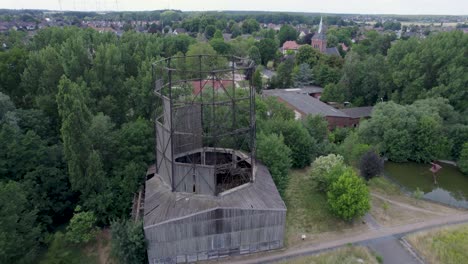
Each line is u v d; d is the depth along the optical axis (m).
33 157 40.41
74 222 36.12
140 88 54.44
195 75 79.06
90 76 53.81
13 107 46.53
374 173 48.38
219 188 39.00
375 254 33.94
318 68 110.31
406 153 59.81
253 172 39.72
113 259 35.09
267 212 33.19
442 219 40.91
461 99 70.12
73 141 37.81
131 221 35.16
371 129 62.28
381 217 40.91
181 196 35.31
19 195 33.59
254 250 34.38
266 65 144.00
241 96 59.31
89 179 38.31
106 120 44.56
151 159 44.53
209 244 33.09
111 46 57.91
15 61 56.22
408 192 50.09
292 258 33.34
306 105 80.44
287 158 44.28
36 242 35.25
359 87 94.69
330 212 40.94
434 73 75.81
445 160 61.62
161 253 32.34
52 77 53.16
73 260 35.09
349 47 172.88
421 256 34.03
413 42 83.38
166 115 36.28
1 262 30.05
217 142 48.88
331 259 32.97
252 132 38.06
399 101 80.06
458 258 33.34
